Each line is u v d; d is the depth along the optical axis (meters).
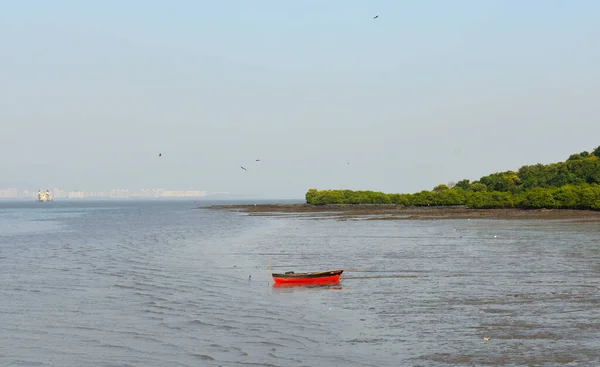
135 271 50.97
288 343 27.42
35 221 156.88
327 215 171.12
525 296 37.91
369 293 40.31
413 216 153.50
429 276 47.19
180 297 38.69
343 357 25.30
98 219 166.50
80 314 33.44
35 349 26.66
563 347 26.25
